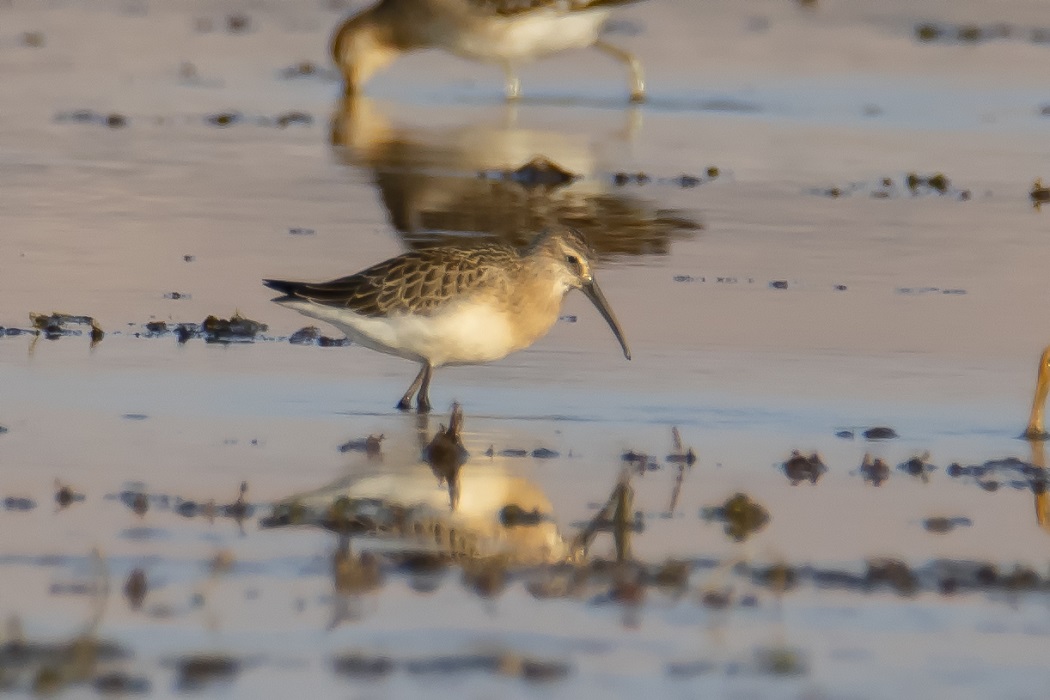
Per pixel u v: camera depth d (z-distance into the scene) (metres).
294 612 9.52
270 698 8.46
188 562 10.20
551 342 15.73
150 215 20.05
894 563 10.48
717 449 12.92
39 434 12.60
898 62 34.28
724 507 11.45
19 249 18.17
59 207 20.17
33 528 10.65
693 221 20.94
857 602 9.95
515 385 14.43
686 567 10.32
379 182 22.69
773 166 24.58
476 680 8.74
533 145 25.70
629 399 14.11
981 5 41.09
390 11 29.59
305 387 14.16
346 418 13.38
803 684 8.84
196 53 33.25
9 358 14.55
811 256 19.30
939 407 14.13
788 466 12.48
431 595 9.85
